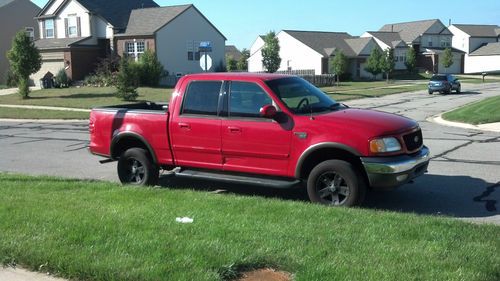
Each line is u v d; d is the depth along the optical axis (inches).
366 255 178.9
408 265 168.9
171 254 179.6
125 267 168.1
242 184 346.6
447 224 221.0
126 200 268.2
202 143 306.0
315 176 278.4
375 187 267.9
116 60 1678.2
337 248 186.9
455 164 410.3
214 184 348.2
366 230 210.1
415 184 341.4
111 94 1341.0
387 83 2278.5
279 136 283.4
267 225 217.3
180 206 253.4
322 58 2608.3
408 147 276.4
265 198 285.3
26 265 177.8
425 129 660.1
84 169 424.8
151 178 331.9
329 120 276.2
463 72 3378.4
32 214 233.5
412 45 3179.1
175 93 317.4
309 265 169.9
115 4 1886.1
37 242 193.2
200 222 221.8
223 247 186.4
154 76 1638.8
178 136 313.3
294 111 285.6
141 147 338.3
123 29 1803.6
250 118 293.3
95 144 348.2
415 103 1186.6
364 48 2741.1
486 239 198.5
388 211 261.0
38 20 1915.6
